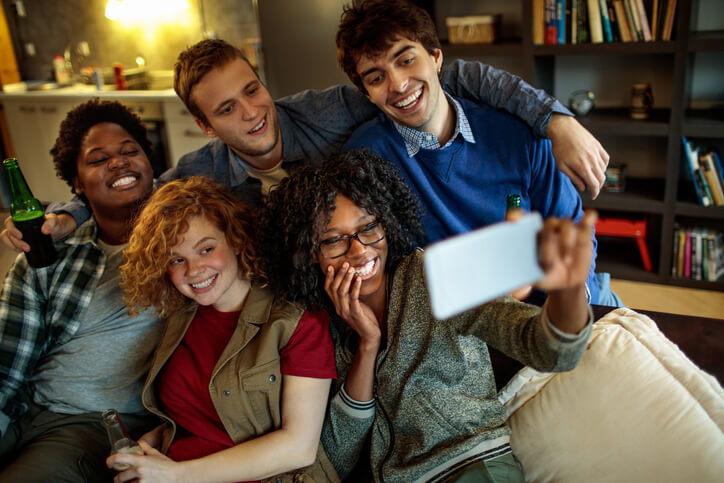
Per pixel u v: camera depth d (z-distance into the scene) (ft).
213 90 5.73
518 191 5.89
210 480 4.41
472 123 5.81
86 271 5.82
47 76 17.12
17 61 17.16
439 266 1.88
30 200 5.64
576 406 4.47
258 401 4.68
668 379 4.28
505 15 11.23
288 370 4.62
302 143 6.45
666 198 9.91
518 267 2.06
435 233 6.07
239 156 6.40
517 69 11.50
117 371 5.63
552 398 4.61
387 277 4.80
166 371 5.00
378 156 5.02
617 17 9.46
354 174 4.58
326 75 11.69
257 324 4.78
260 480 4.65
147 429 5.72
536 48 10.05
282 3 11.49
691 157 9.62
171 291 5.00
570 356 3.24
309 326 4.72
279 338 4.72
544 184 5.92
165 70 16.06
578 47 9.75
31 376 5.76
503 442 4.45
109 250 6.04
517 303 3.88
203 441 4.75
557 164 5.47
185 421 4.85
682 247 10.12
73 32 16.51
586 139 5.33
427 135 5.65
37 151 15.69
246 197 6.57
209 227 4.73
